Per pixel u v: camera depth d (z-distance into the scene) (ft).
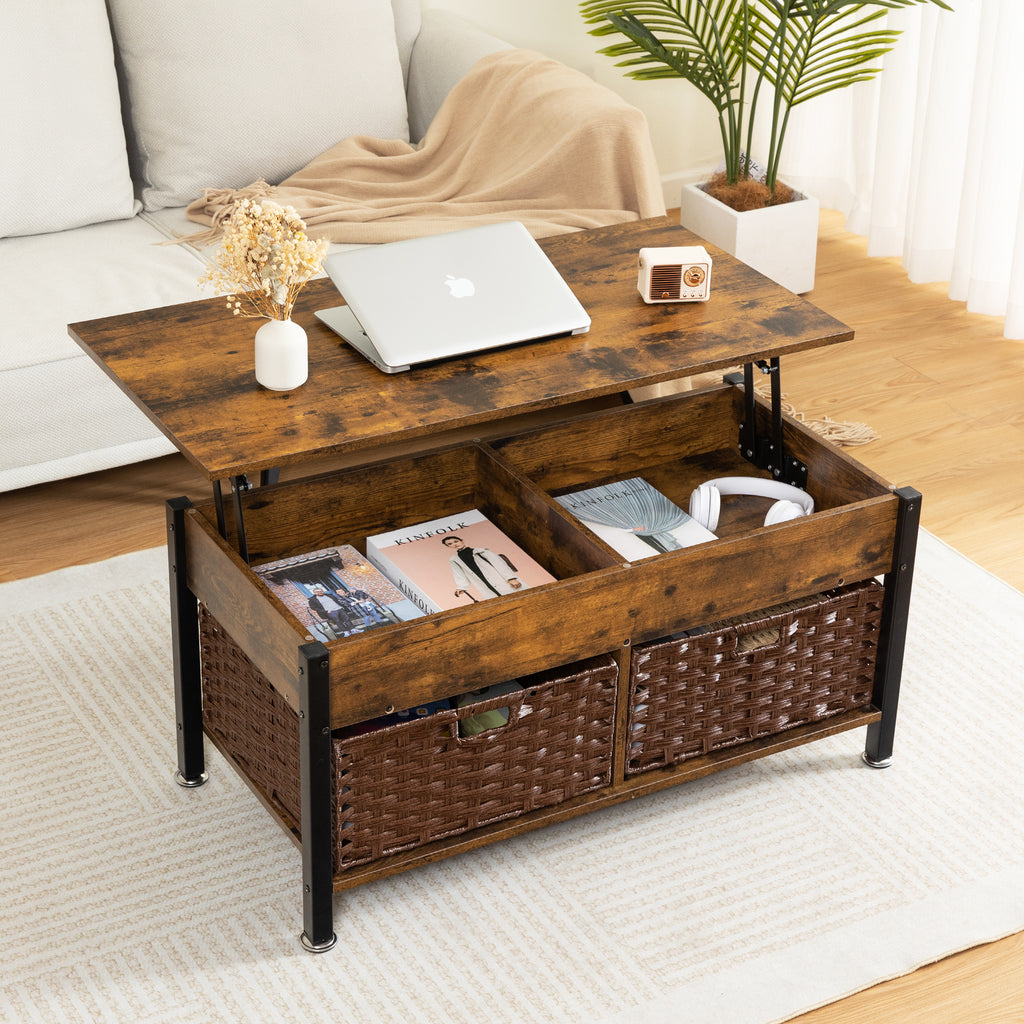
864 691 6.07
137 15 8.97
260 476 6.71
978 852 5.77
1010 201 10.00
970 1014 5.04
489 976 5.14
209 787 6.07
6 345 7.38
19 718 6.39
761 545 5.39
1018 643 7.03
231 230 5.12
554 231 8.66
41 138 8.61
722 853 5.75
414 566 5.71
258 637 5.00
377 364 5.51
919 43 10.46
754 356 5.65
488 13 11.10
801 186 12.03
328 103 9.47
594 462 6.45
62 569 7.46
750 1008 5.01
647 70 10.46
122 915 5.38
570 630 5.13
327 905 5.15
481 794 5.29
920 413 9.13
